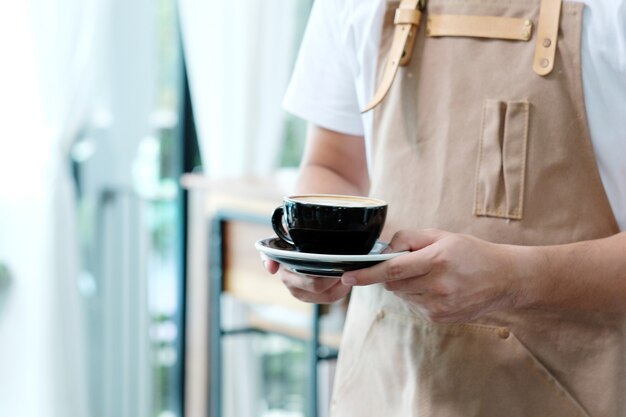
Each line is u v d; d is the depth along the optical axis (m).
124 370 3.59
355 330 1.43
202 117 3.61
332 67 1.46
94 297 3.47
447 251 1.11
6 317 3.10
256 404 3.62
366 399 1.41
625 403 1.28
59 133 3.08
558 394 1.27
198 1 3.53
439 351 1.30
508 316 1.27
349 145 1.51
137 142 3.55
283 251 1.11
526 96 1.26
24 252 3.08
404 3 1.33
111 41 3.42
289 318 3.07
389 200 1.35
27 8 3.01
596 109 1.23
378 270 1.09
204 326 3.37
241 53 3.61
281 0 3.70
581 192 1.25
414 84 1.33
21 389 3.09
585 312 1.26
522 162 1.26
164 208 3.68
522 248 1.18
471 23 1.29
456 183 1.29
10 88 3.04
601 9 1.21
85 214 3.42
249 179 3.21
